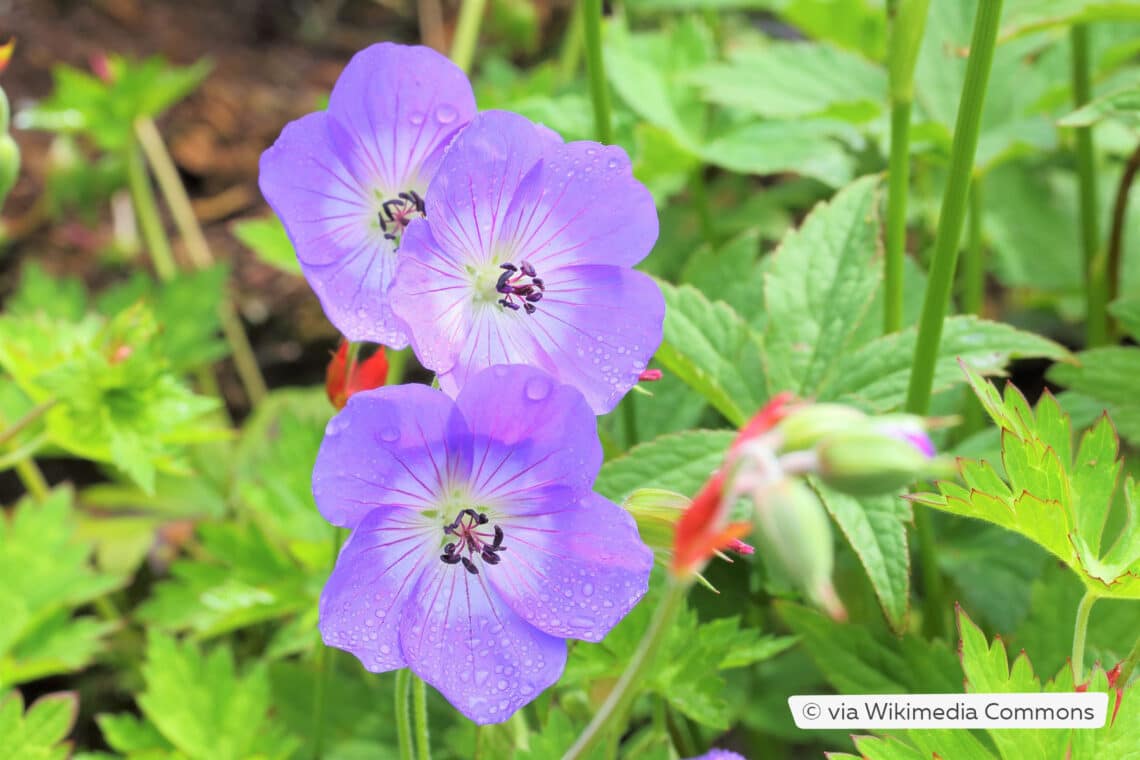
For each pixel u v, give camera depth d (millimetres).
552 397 256
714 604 364
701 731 375
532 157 268
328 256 284
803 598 365
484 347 274
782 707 387
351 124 280
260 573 389
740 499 338
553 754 309
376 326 283
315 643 374
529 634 269
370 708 383
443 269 268
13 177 332
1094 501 299
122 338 381
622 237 276
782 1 465
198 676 363
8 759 331
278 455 399
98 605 442
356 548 258
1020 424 301
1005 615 355
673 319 349
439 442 259
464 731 341
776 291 357
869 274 356
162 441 386
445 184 262
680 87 472
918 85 417
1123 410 358
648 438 396
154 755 357
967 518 373
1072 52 410
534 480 264
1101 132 466
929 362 326
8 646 382
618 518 262
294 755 377
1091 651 331
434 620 267
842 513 313
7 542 393
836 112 408
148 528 464
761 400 346
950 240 314
